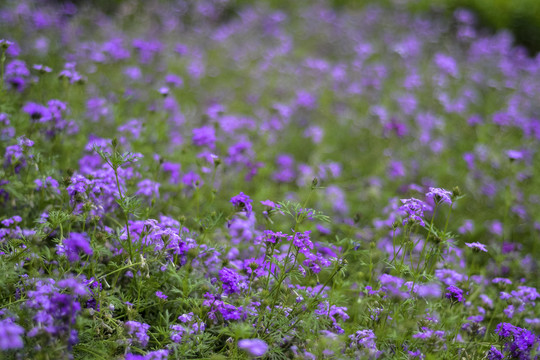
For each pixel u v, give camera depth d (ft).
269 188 23.61
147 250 13.76
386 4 59.93
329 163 27.96
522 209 25.17
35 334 10.73
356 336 13.42
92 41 35.47
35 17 33.65
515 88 42.55
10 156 16.85
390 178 28.45
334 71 39.83
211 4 51.67
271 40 48.57
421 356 13.07
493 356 13.92
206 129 21.65
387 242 20.08
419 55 47.32
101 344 12.10
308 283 14.34
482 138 31.89
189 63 38.27
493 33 55.62
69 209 14.38
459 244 23.35
